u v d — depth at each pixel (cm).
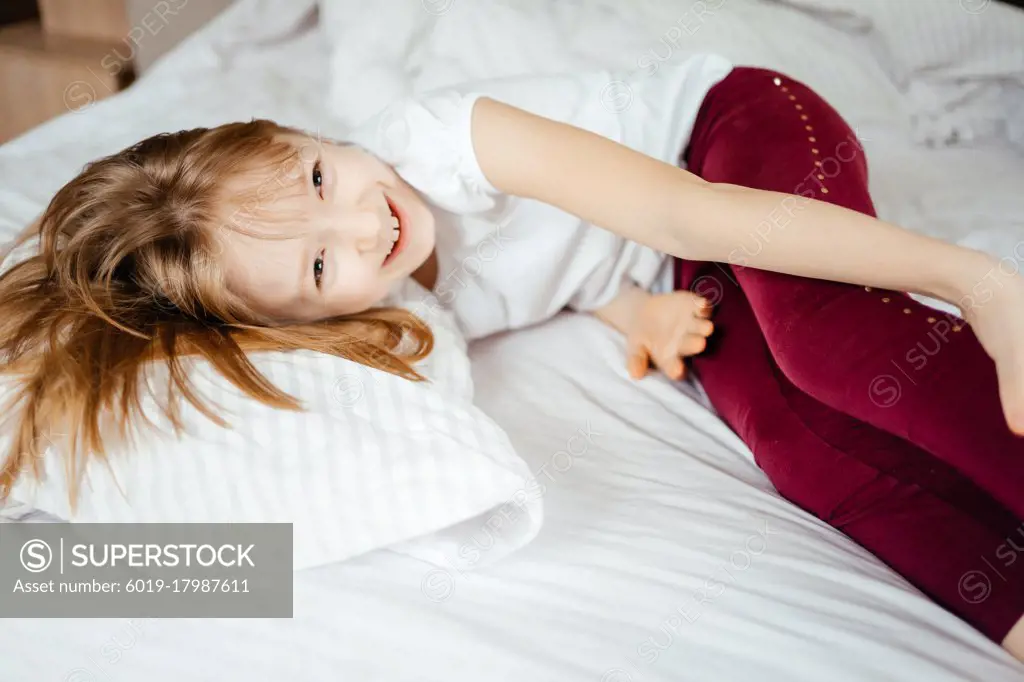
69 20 204
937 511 70
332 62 134
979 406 63
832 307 73
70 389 72
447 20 134
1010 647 64
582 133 84
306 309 83
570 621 66
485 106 89
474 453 72
